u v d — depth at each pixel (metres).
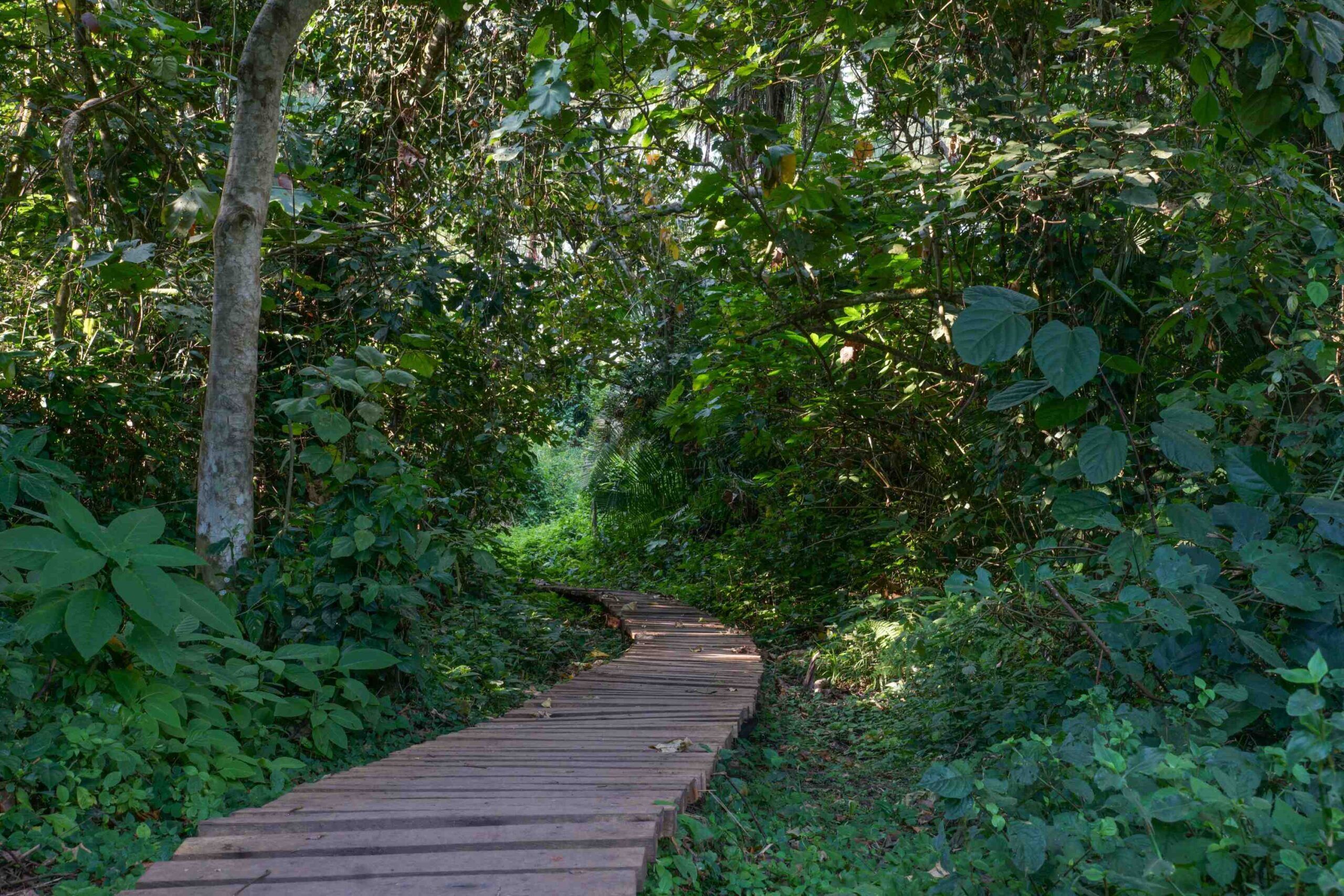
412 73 8.13
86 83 6.78
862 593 10.02
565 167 7.68
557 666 8.34
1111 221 5.67
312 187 6.87
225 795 3.54
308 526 5.46
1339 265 3.98
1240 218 4.58
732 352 8.50
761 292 7.99
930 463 8.94
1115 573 3.49
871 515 10.02
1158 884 2.02
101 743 3.23
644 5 4.65
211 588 4.84
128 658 3.75
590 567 15.12
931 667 6.31
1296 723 2.99
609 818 3.00
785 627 10.05
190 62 7.91
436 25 7.89
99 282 6.87
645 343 11.96
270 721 4.27
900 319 7.64
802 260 5.92
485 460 9.60
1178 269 4.31
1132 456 5.18
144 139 6.98
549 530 19.59
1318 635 3.06
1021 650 5.22
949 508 8.60
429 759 4.14
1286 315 4.13
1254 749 3.32
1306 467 3.91
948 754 4.99
